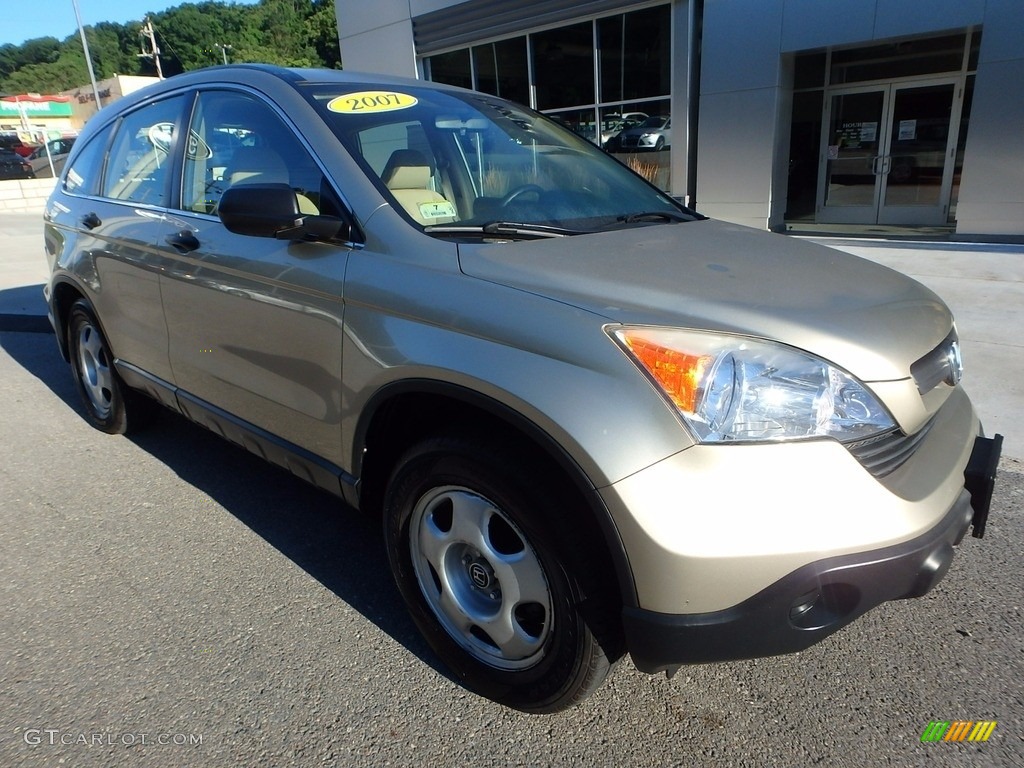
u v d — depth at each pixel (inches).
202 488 144.7
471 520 83.0
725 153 446.3
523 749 82.3
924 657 95.2
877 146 458.0
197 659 96.7
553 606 77.8
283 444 108.7
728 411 68.2
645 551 67.3
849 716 86.0
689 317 73.5
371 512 102.3
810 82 461.4
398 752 82.0
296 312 98.6
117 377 157.8
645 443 67.8
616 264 86.5
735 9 418.9
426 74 605.0
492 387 75.3
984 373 188.1
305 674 94.0
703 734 84.0
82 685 92.1
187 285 119.4
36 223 674.8
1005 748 81.0
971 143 372.8
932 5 363.9
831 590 71.7
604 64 487.2
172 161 130.4
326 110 107.7
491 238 92.9
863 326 76.7
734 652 69.5
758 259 94.9
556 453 71.4
